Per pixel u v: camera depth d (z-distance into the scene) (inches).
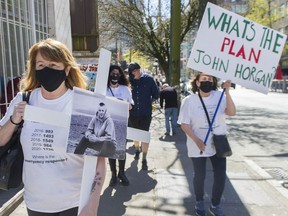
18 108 81.7
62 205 84.7
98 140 80.4
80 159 85.0
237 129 461.1
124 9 751.1
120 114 83.1
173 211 179.2
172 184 221.3
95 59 406.6
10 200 183.6
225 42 154.9
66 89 88.0
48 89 83.6
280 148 338.3
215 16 153.8
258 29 154.7
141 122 257.6
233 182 225.8
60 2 366.9
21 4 265.0
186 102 165.0
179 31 488.1
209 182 224.8
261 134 419.8
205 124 162.4
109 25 775.1
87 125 79.8
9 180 87.4
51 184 83.4
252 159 293.9
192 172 247.3
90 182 80.7
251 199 196.1
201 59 155.5
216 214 167.8
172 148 327.3
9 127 82.9
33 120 80.4
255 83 157.4
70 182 84.5
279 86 1578.5
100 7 749.3
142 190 210.7
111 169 218.2
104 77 81.7
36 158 83.1
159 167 260.5
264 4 1261.1
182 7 754.2
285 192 207.2
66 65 84.4
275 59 156.7
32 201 85.0
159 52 842.2
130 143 352.2
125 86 227.5
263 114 638.5
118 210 180.5
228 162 278.4
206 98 163.5
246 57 155.9
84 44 481.4
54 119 80.8
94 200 79.7
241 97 1186.0
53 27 331.0
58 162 83.3
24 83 90.8
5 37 241.1
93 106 80.6
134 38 812.0
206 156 163.9
